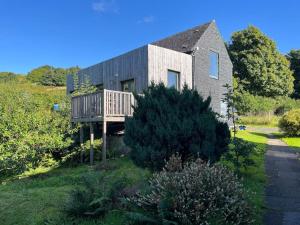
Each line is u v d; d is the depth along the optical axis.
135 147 8.50
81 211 6.65
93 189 7.10
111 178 8.36
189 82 19.70
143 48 17.66
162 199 5.63
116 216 6.45
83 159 14.62
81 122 14.72
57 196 8.16
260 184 8.74
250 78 42.69
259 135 22.33
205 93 20.94
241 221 5.69
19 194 8.53
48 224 6.45
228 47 45.38
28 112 16.33
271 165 11.50
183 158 8.18
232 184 6.00
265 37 43.59
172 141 8.09
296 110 22.02
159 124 8.27
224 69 23.28
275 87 42.50
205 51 21.30
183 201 5.49
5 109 15.39
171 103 8.77
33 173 13.10
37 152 14.12
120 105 13.49
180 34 23.50
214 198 5.59
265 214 6.59
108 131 15.77
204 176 5.90
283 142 18.73
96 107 13.34
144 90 9.32
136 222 5.95
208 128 8.27
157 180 6.19
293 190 8.31
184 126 8.07
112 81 19.88
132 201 6.35
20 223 6.68
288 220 6.26
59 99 22.80
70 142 14.72
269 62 43.03
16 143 13.38
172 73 18.84
